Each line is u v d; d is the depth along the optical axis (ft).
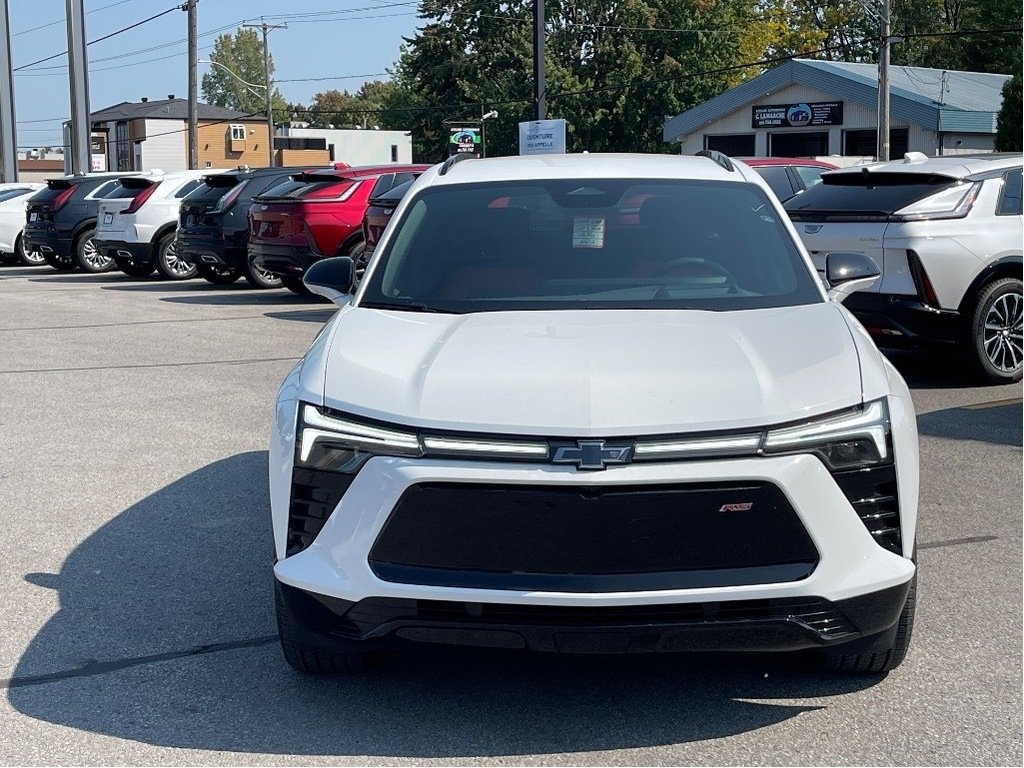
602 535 11.06
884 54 123.03
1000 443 24.61
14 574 17.12
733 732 11.97
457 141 135.44
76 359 37.96
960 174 30.01
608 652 11.23
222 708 12.63
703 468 11.09
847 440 11.58
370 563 11.44
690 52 214.69
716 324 13.53
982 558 17.35
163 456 24.40
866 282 16.34
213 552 18.07
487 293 14.93
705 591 11.00
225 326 45.80
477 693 12.92
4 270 82.79
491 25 239.71
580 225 16.06
